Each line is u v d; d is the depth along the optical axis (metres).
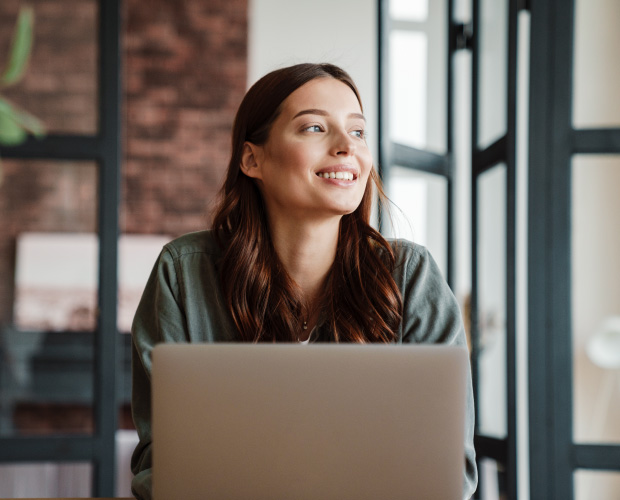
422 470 1.11
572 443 3.07
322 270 1.61
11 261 4.20
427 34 3.52
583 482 3.07
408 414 1.11
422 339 1.60
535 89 3.13
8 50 3.50
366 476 1.11
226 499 1.11
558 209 3.11
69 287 4.37
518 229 3.22
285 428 1.11
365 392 1.11
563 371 3.09
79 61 3.52
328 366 1.11
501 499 3.18
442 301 1.62
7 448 3.43
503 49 3.23
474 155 3.45
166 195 5.84
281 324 1.58
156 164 5.84
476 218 3.44
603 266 3.10
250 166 1.61
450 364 1.12
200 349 1.11
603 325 3.09
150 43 5.84
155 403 1.11
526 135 3.17
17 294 4.25
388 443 1.11
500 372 3.24
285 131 1.51
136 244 5.77
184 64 5.86
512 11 3.12
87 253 4.46
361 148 1.51
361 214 1.64
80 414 3.53
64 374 4.12
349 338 1.56
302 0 5.77
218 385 1.11
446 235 3.59
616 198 3.10
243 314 1.57
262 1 5.80
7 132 1.68
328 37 5.76
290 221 1.57
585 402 3.09
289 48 5.79
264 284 1.58
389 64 3.28
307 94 1.51
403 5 3.47
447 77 3.58
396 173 3.39
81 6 3.52
